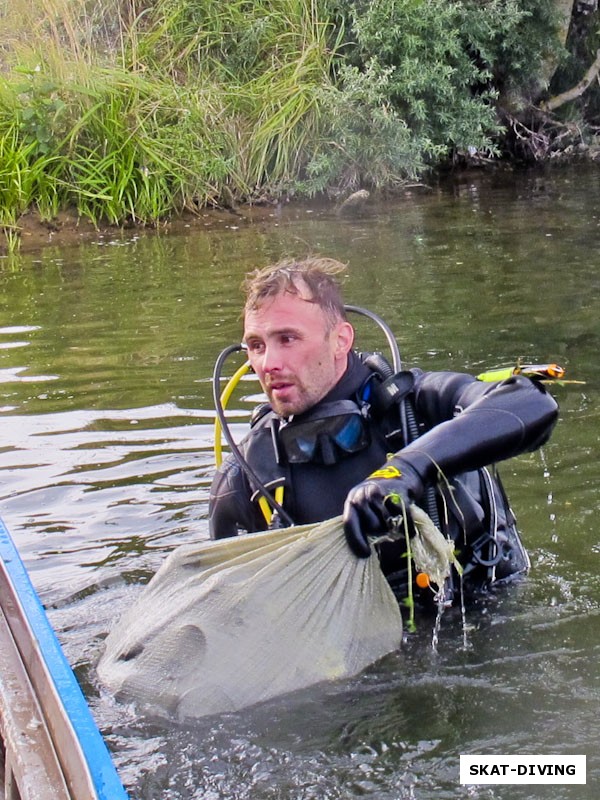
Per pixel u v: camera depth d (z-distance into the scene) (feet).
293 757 7.72
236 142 35.73
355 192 35.27
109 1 38.32
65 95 34.47
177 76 37.86
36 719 7.41
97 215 33.09
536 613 9.64
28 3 37.17
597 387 15.93
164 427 15.29
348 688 8.54
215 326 20.54
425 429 9.74
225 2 39.14
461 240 27.68
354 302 21.76
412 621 9.29
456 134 38.32
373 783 7.39
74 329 21.02
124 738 8.02
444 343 18.62
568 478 12.88
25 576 9.36
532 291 21.99
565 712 8.11
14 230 31.68
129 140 33.71
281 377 9.14
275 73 37.50
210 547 9.18
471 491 9.85
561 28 42.16
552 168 40.50
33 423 15.74
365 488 8.62
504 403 8.92
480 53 40.04
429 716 8.13
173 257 27.73
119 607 10.31
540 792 7.20
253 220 32.76
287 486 9.50
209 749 7.84
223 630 8.55
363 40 37.50
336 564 8.87
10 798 7.24
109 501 12.91
